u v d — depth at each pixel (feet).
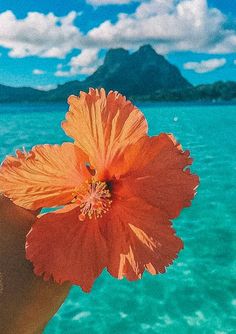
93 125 0.60
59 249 0.61
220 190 11.70
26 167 0.59
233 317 5.76
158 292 6.45
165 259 0.59
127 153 0.61
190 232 8.63
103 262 0.61
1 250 0.69
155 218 0.59
